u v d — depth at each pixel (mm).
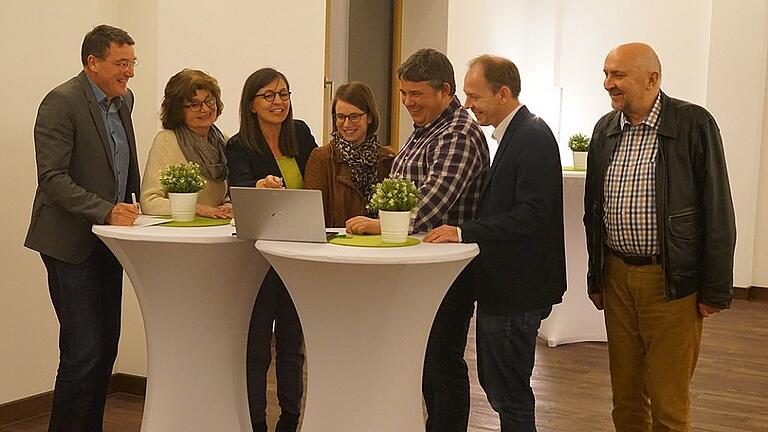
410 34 7633
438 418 3547
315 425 3115
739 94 8266
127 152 3795
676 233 3221
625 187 3312
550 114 8180
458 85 7770
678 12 8609
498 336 3232
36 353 4430
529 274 3195
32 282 4375
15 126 4211
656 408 3344
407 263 2779
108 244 3350
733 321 7332
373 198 3027
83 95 3578
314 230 2988
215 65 5094
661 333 3299
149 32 4648
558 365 5699
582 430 4477
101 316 3699
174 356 3426
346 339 3023
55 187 3430
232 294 3422
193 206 3516
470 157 3275
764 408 4953
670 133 3225
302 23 5867
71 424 3637
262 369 4055
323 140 6219
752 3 8188
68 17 4426
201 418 3457
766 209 8312
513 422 3266
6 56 4141
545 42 9180
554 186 3174
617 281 3400
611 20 8945
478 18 8109
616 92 3264
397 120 7633
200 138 3848
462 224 3096
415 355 3109
